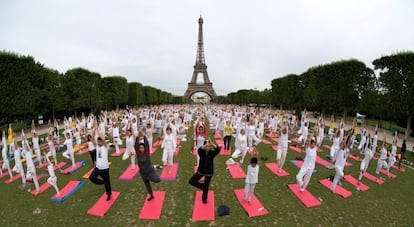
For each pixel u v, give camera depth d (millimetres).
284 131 9891
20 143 16016
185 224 6016
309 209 6875
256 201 7293
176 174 9789
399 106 19844
